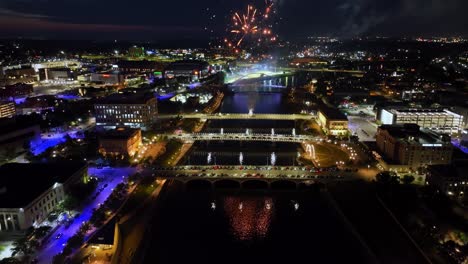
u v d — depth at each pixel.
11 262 190.62
